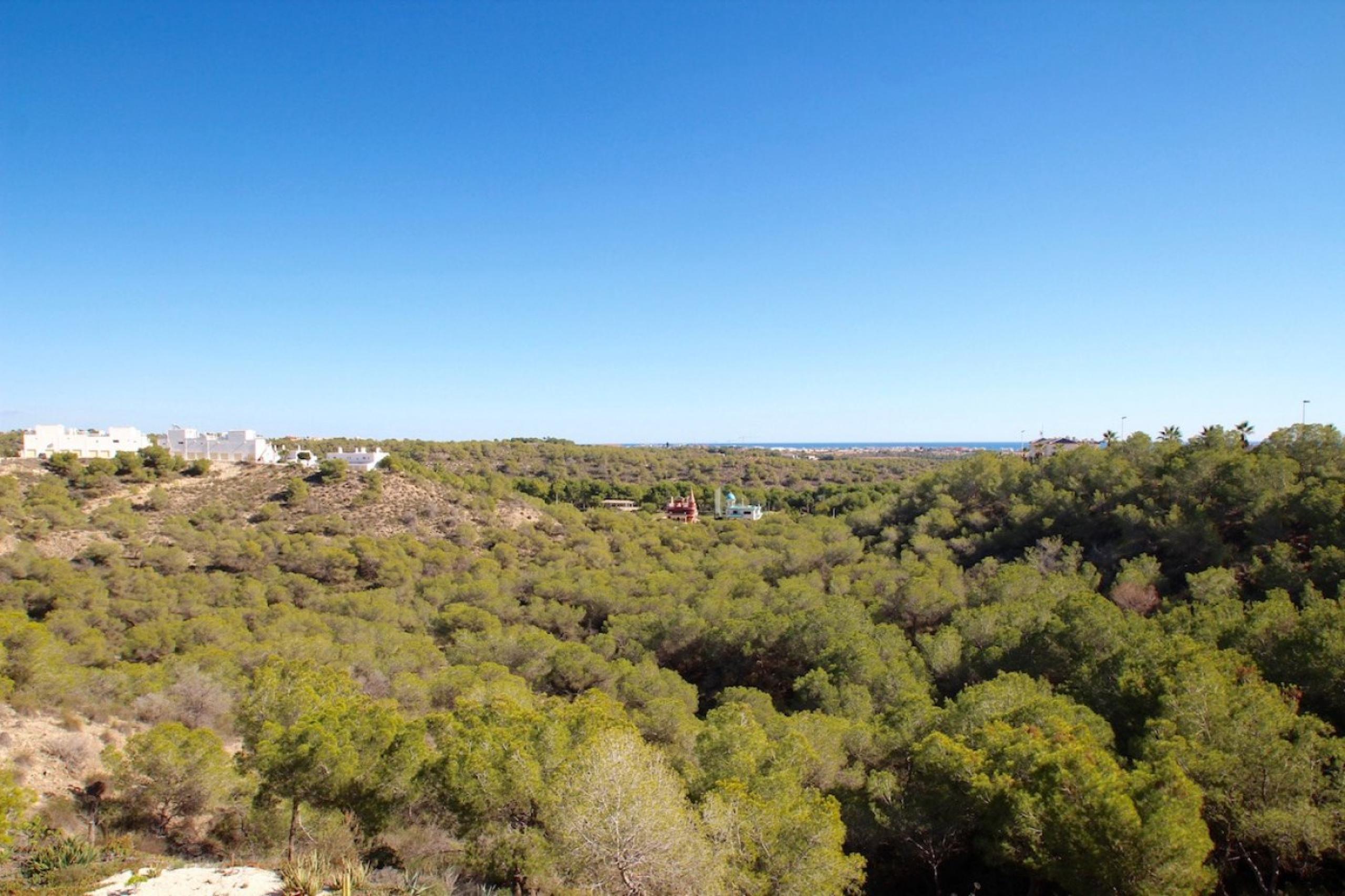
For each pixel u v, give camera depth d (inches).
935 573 1769.2
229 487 2785.4
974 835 749.3
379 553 2268.7
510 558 2456.9
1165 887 529.7
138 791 751.1
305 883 456.4
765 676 1524.4
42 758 803.4
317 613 1785.2
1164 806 546.6
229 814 767.1
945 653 1266.0
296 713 805.9
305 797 664.4
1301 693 838.5
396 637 1627.7
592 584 2085.4
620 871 497.7
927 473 3132.4
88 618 1535.4
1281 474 1605.6
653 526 3014.3
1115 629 1075.3
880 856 791.7
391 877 536.1
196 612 1713.8
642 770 550.6
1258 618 994.7
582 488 4101.9
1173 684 796.0
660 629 1692.9
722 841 570.9
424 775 676.7
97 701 1025.5
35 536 2007.9
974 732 800.9
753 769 722.8
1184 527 1631.4
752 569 2161.7
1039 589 1504.7
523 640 1565.0
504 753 664.4
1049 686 1010.7
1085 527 1910.7
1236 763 653.3
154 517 2404.0
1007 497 2314.2
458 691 1194.0
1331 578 1259.8
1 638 966.4
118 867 513.0
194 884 465.1
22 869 521.3
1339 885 637.9
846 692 1114.7
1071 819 582.9
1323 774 668.7
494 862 605.3
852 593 1790.1
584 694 1076.5
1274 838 610.9
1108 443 2541.8
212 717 1058.7
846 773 831.7
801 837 582.2
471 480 3267.7
